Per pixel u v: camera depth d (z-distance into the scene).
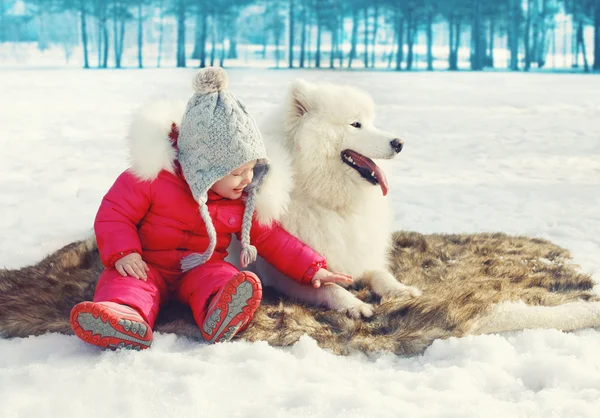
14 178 8.04
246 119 3.08
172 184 3.19
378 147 3.51
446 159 10.42
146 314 2.94
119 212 3.16
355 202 3.73
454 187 7.87
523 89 26.52
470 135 13.57
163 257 3.29
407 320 3.18
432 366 2.74
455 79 34.03
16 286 3.69
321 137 3.56
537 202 6.90
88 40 54.41
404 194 7.38
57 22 53.69
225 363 2.72
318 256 3.42
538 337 2.99
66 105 18.11
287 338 3.00
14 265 4.43
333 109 3.59
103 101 19.22
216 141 3.01
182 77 31.77
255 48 56.59
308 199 3.69
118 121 14.86
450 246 4.73
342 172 3.66
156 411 2.26
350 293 3.50
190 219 3.24
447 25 57.97
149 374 2.55
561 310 3.22
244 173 3.15
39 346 2.92
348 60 54.66
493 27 52.19
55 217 5.95
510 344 2.95
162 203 3.19
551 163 9.86
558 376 2.56
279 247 3.41
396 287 3.63
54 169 8.80
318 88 3.70
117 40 50.69
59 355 2.79
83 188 7.45
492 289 3.61
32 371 2.53
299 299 3.51
